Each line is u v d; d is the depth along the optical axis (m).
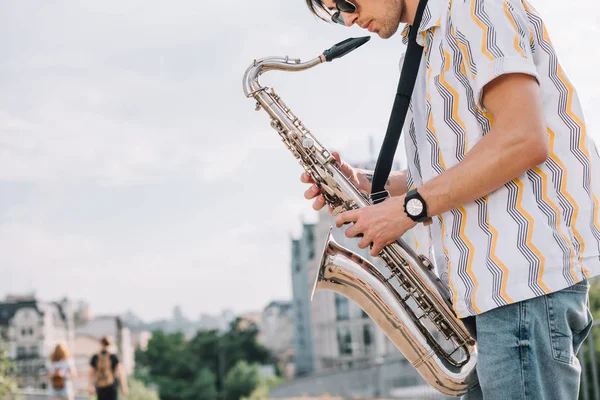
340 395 25.50
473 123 1.92
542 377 1.85
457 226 1.94
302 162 2.90
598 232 1.89
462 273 1.93
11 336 82.31
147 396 58.31
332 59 2.99
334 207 2.80
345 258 2.58
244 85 3.06
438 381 2.32
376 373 18.80
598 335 5.16
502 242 1.86
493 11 1.87
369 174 2.90
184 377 91.69
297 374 76.38
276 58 3.05
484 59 1.83
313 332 64.00
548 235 1.83
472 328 2.03
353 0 2.13
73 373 11.34
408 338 2.38
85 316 100.81
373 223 2.03
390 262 2.43
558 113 1.93
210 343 95.25
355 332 55.97
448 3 1.95
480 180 1.82
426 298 2.37
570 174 1.88
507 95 1.80
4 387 12.16
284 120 2.98
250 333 98.94
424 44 2.04
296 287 78.50
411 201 1.95
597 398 4.77
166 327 194.25
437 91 1.97
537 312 1.84
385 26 2.14
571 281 1.83
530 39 1.95
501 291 1.85
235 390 81.06
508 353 1.86
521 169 1.79
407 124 2.14
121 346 101.31
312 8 2.37
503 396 1.88
